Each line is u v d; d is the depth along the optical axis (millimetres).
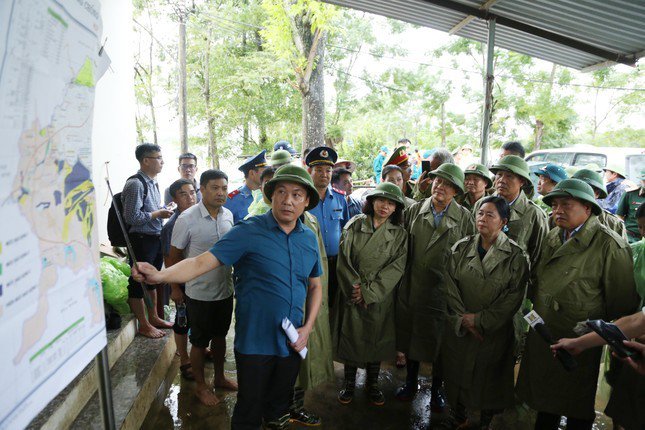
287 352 2055
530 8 4039
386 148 8562
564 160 8828
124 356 3102
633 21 3836
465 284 2555
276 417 2191
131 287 3322
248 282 2031
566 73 17453
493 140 20703
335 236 3297
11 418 829
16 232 842
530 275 2656
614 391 2316
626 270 2180
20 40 832
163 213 3348
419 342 3000
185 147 10891
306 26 8969
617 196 5352
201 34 15477
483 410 2648
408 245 3090
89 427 2287
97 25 1211
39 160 925
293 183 2000
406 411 2971
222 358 3111
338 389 3236
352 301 2906
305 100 9359
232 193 3678
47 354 953
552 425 2527
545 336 2086
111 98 5281
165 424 2750
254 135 18750
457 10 4355
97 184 4781
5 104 798
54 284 989
